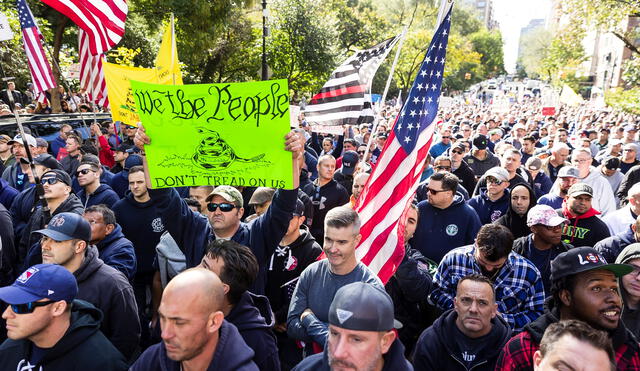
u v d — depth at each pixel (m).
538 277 3.76
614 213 5.57
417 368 3.27
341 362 2.06
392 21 54.09
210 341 2.41
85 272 3.45
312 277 3.43
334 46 30.42
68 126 10.62
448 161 7.62
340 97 7.67
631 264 3.29
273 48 29.06
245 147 3.30
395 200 4.04
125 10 7.71
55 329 2.72
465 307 3.05
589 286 2.75
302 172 7.28
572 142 13.78
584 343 2.09
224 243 3.02
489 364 3.09
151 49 26.81
